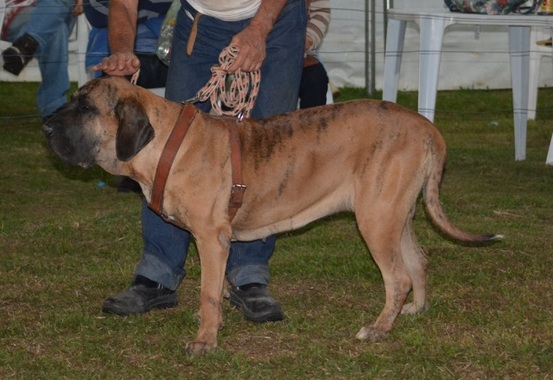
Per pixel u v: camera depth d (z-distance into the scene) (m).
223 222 4.75
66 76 11.48
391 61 9.55
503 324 5.14
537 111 13.77
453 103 14.26
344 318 5.30
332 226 7.50
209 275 4.75
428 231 7.28
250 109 5.27
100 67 5.09
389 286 4.95
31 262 6.51
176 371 4.52
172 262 5.48
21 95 14.25
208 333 4.75
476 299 5.64
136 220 7.66
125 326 5.18
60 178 9.48
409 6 13.95
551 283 5.94
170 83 5.52
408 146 4.86
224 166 4.75
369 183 4.87
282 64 5.39
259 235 5.06
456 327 5.14
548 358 4.60
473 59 15.30
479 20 8.80
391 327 4.99
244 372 4.47
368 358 4.66
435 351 4.75
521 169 9.83
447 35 15.02
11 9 11.46
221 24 5.36
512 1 8.81
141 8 8.55
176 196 4.72
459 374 4.47
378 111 4.94
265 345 4.89
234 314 5.43
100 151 4.74
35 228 7.44
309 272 6.24
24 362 4.62
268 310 5.22
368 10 13.95
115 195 8.80
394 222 4.88
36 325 5.19
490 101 14.43
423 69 8.86
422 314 5.32
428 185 4.99
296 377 4.43
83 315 5.32
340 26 14.43
